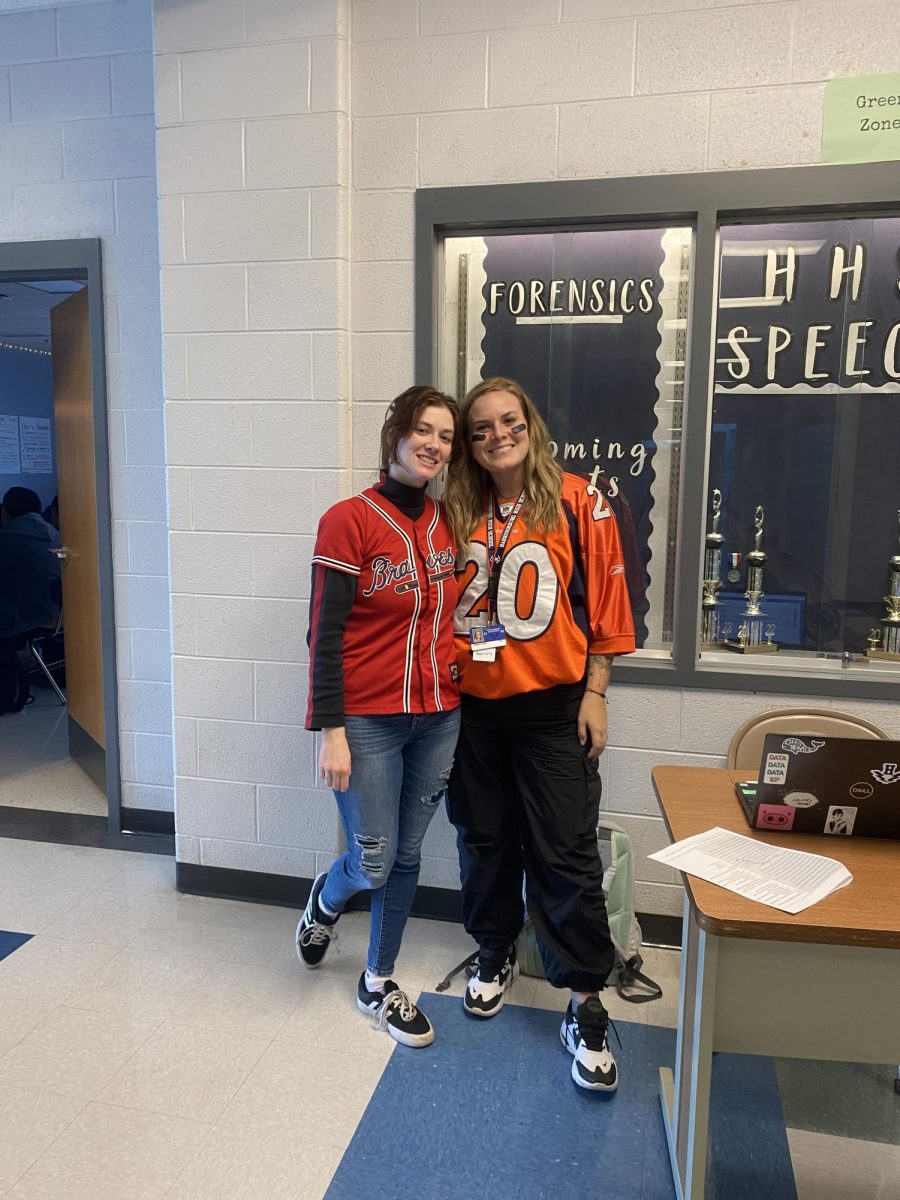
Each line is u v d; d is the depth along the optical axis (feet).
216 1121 6.11
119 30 9.66
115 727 10.77
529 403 6.59
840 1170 5.76
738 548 8.41
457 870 8.81
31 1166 5.69
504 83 7.89
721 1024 4.85
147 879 9.73
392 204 8.23
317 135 8.13
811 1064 6.84
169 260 8.58
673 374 8.23
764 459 8.26
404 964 8.11
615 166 7.79
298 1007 7.42
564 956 6.64
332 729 6.36
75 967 7.97
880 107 7.27
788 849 5.24
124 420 10.33
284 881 9.15
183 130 8.40
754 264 8.00
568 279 8.32
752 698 8.08
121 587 10.58
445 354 8.63
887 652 8.14
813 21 7.31
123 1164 5.72
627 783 8.43
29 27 9.91
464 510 6.77
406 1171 5.71
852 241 7.84
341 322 8.32
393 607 6.36
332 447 8.45
